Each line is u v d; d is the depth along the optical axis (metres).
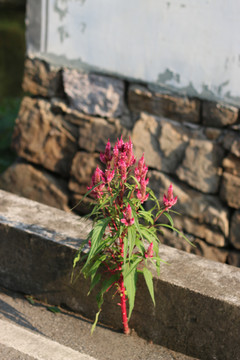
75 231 3.95
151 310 3.59
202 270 3.61
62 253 3.78
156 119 5.54
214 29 5.07
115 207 3.29
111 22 5.51
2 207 4.21
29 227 3.95
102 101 5.75
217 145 5.30
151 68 5.46
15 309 3.91
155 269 3.56
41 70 5.96
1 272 4.13
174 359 3.52
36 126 6.09
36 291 4.01
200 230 5.43
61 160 6.04
